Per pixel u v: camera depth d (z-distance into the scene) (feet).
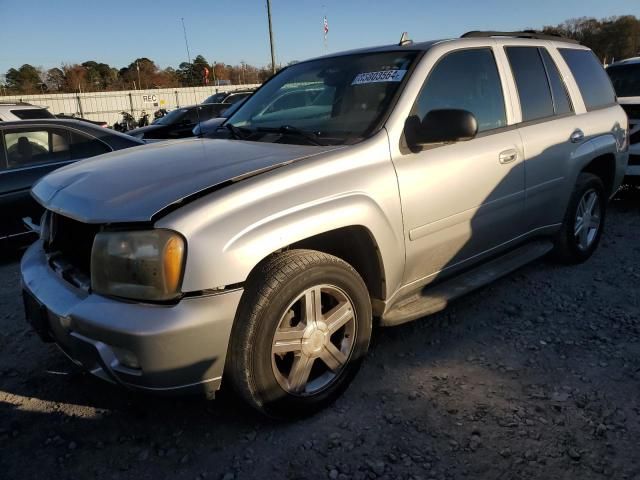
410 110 10.25
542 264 15.70
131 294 7.55
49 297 8.52
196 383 7.79
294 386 8.75
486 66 12.19
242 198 7.93
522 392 9.57
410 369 10.46
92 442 8.78
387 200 9.48
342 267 8.91
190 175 8.43
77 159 19.92
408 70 10.69
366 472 7.82
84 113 99.14
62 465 8.27
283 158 8.94
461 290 11.34
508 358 10.73
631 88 23.75
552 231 14.17
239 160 8.99
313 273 8.45
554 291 13.83
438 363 10.65
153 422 9.21
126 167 9.32
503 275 12.27
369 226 9.13
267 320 8.04
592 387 9.62
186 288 7.39
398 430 8.70
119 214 7.63
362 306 9.35
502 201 11.91
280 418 8.73
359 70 11.50
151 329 7.24
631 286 14.02
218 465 8.13
